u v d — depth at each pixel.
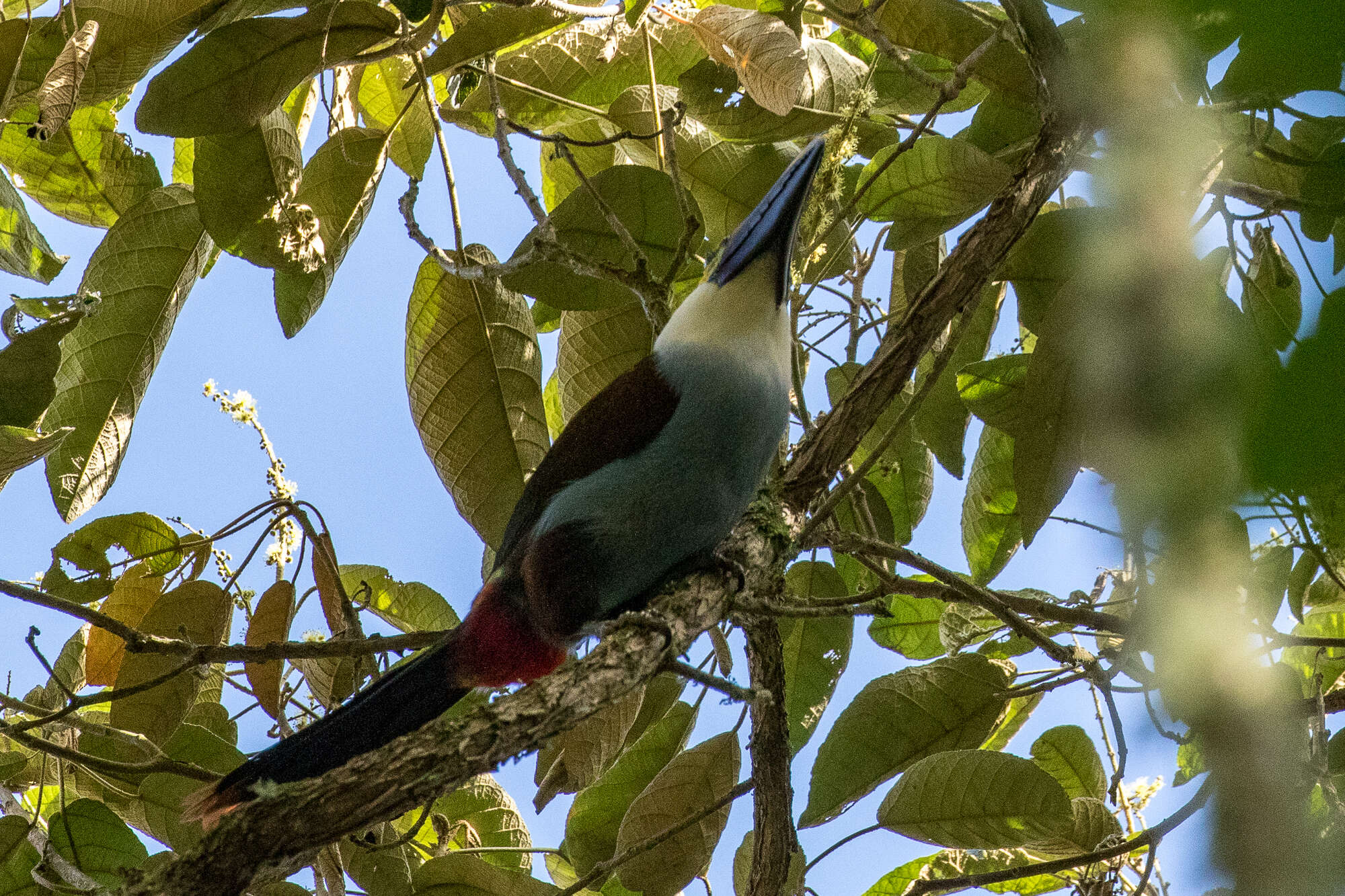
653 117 8.54
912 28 7.79
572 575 6.80
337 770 4.56
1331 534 4.14
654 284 7.24
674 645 5.65
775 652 7.07
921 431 8.66
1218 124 6.85
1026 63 7.53
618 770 8.66
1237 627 1.65
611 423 6.82
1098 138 1.84
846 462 7.88
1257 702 1.59
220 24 7.20
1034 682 7.89
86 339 7.95
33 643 6.54
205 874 4.29
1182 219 1.77
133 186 8.83
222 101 7.15
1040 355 6.78
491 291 7.89
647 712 8.09
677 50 8.64
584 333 8.20
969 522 9.11
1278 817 1.50
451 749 4.71
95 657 7.62
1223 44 1.79
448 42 7.32
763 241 7.08
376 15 7.12
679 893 7.71
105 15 6.95
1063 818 7.23
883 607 5.76
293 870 4.46
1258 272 8.08
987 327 8.83
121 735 6.70
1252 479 1.55
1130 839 7.10
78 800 7.24
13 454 6.25
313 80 8.82
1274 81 1.79
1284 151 7.88
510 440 7.96
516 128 7.63
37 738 6.72
